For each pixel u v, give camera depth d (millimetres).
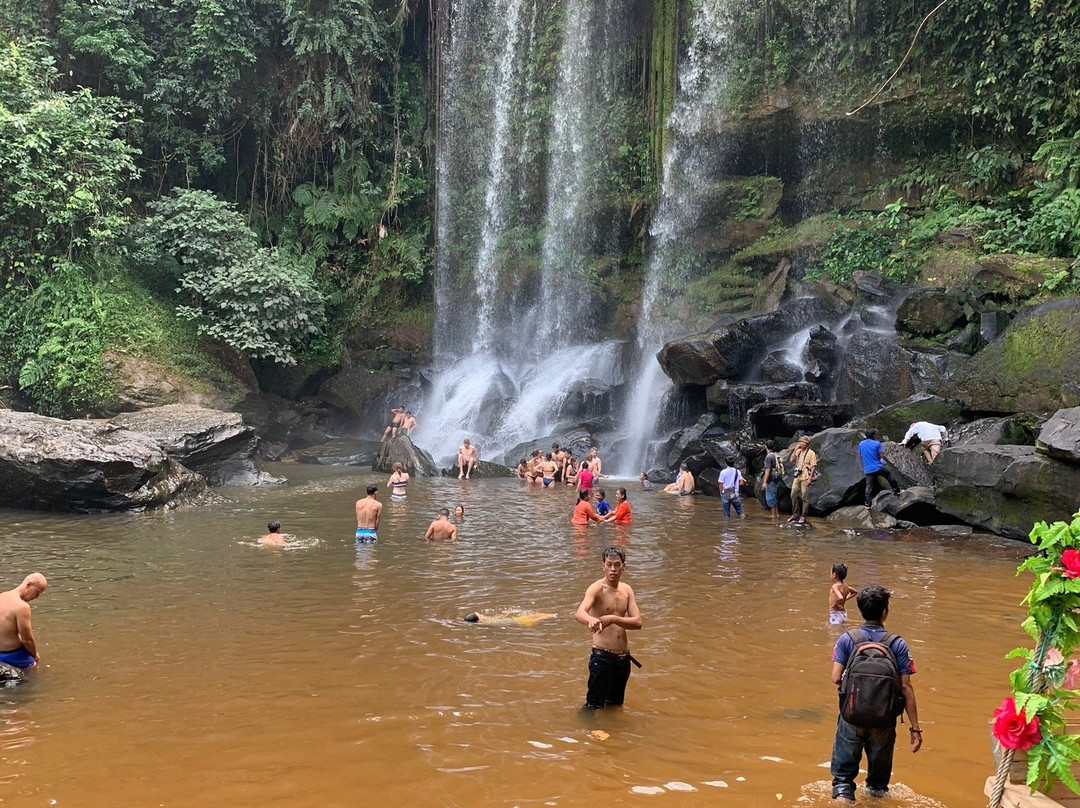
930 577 10523
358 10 31906
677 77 29328
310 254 32594
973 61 23172
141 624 8219
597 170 31234
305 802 4578
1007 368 15719
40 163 23484
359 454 25906
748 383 20656
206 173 32906
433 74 34031
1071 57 20828
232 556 11688
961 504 13422
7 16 26328
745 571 10969
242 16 30031
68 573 10539
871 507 14594
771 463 16312
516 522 15164
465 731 5609
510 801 4609
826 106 26016
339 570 10812
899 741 5547
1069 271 17828
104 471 15391
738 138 27906
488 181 33906
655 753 5289
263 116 32000
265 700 6164
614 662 5965
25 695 6258
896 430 16344
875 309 20531
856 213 25688
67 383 23156
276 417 27531
